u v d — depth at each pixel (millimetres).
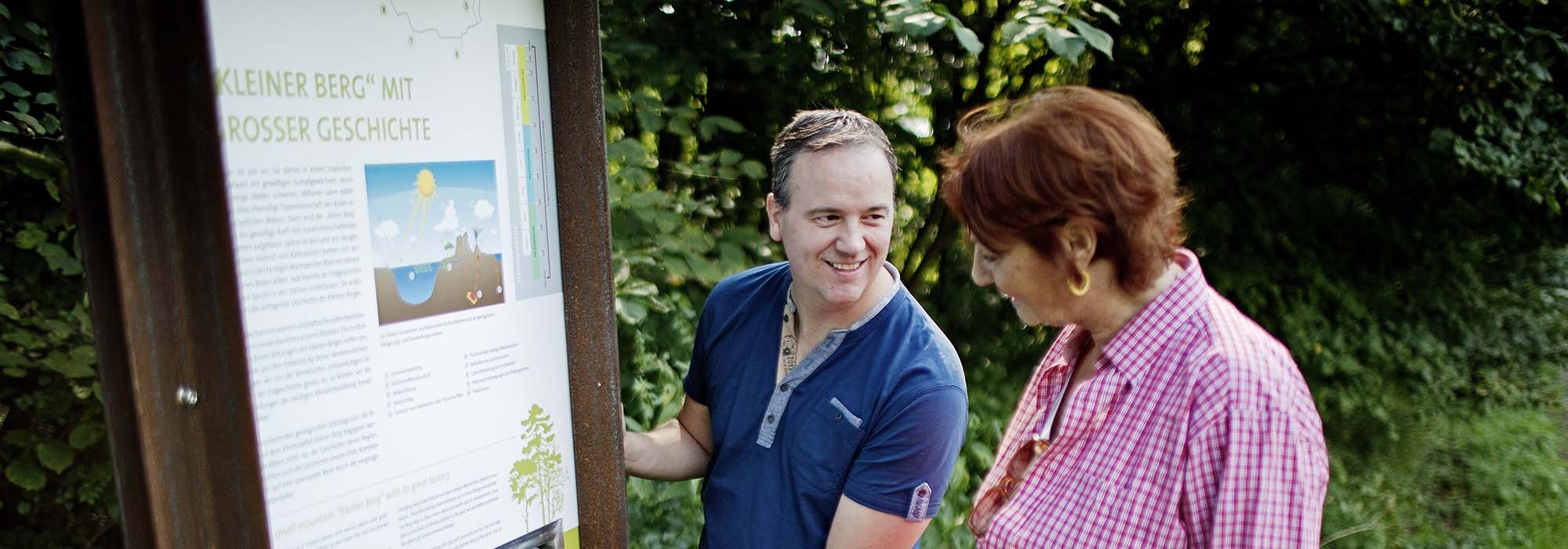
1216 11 5207
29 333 2613
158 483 1124
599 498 1670
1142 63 5273
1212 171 5566
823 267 1640
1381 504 4887
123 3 1058
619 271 2771
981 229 1351
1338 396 5363
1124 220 1251
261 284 1215
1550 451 5512
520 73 1516
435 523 1452
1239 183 5605
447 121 1415
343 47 1278
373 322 1342
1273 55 5359
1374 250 6016
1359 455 5250
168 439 1131
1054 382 1562
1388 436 5320
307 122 1244
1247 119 5516
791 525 1730
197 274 1125
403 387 1389
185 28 1084
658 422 2805
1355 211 5816
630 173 2998
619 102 3191
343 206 1292
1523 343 6262
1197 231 5500
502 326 1521
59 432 2750
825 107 3816
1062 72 4691
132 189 1086
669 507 2869
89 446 2785
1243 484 1185
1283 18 5254
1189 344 1289
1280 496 1173
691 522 2871
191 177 1108
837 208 1595
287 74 1221
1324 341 5512
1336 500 4805
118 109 1066
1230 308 1330
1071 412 1373
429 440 1431
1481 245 6270
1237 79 5465
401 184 1359
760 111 3736
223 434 1152
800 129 1676
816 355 1712
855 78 3926
